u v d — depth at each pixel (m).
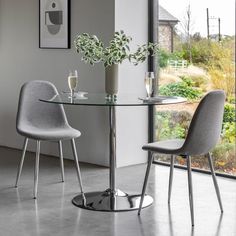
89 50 5.59
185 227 5.09
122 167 6.82
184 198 5.73
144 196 5.71
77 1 6.95
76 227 5.09
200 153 5.16
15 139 7.86
